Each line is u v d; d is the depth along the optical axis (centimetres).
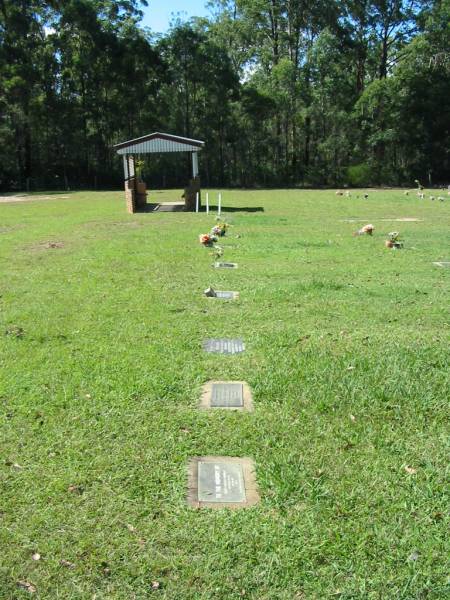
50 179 4128
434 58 4088
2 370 448
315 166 4397
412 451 334
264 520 273
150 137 1881
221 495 293
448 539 260
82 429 356
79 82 4003
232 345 509
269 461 321
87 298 675
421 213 1894
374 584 234
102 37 3850
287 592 231
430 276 825
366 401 393
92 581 237
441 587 232
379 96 4097
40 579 238
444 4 4031
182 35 4031
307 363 460
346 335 538
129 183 1873
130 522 271
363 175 4191
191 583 236
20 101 3709
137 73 4009
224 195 2922
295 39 4409
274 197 2756
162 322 579
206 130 4228
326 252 1033
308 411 380
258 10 4375
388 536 261
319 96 4234
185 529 267
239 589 232
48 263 912
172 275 814
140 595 230
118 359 470
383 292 714
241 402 396
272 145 4359
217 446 338
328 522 271
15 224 1551
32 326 562
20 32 3747
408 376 433
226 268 870
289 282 770
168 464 319
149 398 399
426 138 4206
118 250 1034
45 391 409
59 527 268
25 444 339
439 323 584
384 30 4372
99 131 4169
